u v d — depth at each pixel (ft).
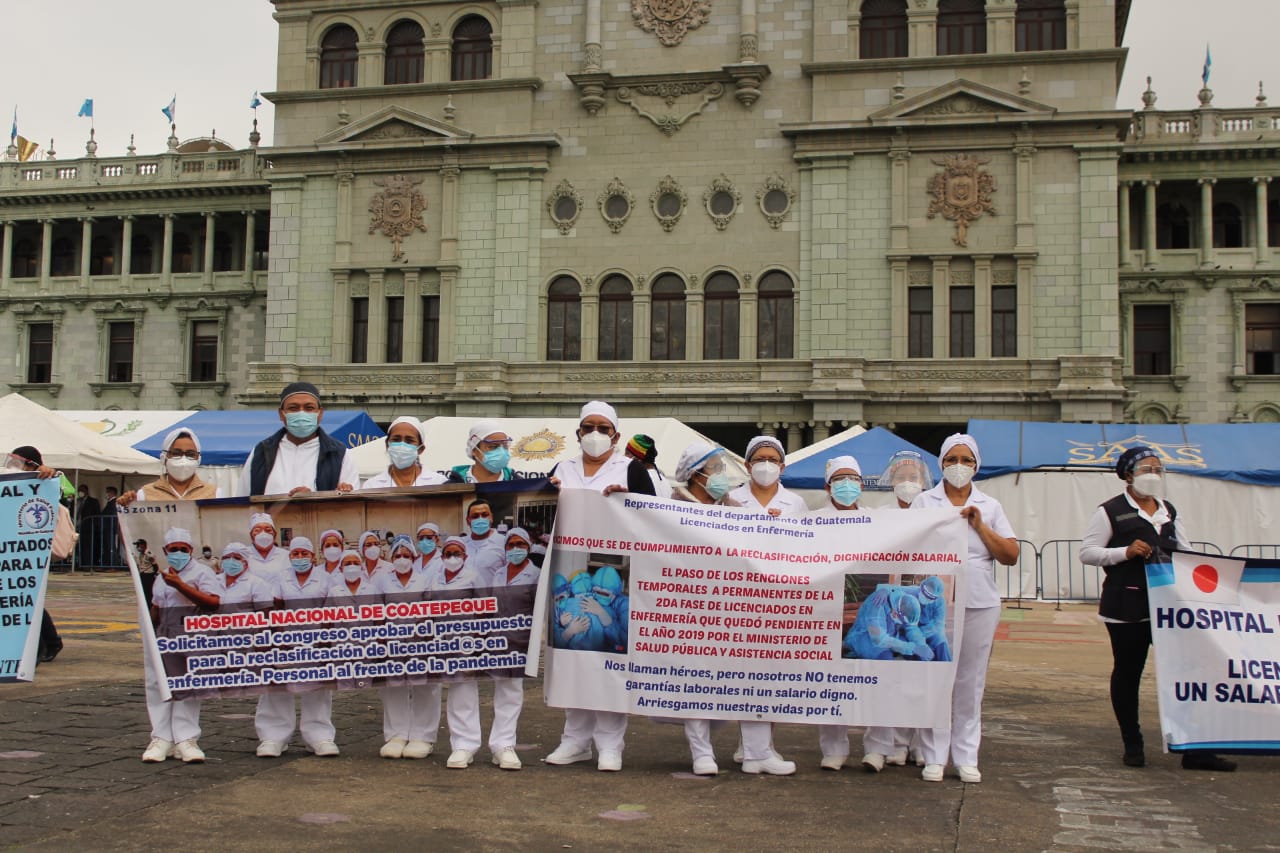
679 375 138.72
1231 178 153.07
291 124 150.82
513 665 30.32
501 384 140.77
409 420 31.86
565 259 143.84
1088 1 135.95
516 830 24.36
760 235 140.36
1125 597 32.83
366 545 30.48
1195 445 96.48
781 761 30.66
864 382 134.92
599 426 31.32
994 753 33.96
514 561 30.45
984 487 94.79
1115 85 134.51
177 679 29.73
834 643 30.12
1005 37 137.28
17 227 184.85
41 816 24.48
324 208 149.28
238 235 180.24
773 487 32.94
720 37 143.02
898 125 135.95
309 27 152.05
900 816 26.12
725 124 142.00
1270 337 154.20
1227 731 32.12
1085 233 133.59
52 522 33.53
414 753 31.14
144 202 177.58
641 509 30.40
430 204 146.82
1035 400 131.95
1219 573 32.71
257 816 24.93
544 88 146.20
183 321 176.14
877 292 136.98
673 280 142.51
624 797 27.48
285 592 30.27
